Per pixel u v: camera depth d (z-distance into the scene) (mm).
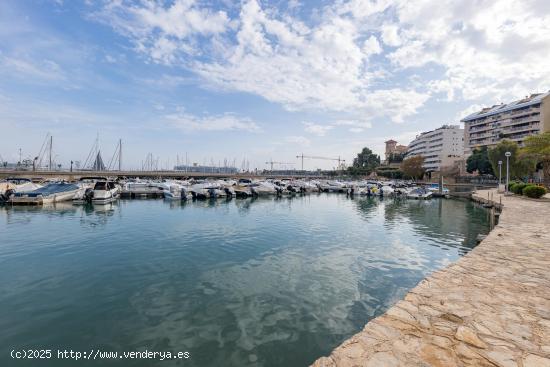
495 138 90812
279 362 5613
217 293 8680
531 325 4543
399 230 18641
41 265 11094
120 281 9578
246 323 6980
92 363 5523
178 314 7395
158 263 11469
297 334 6543
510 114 85812
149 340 6277
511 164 43562
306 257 12453
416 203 36875
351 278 9992
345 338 6422
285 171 147125
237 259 12086
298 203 35906
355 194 48781
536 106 77812
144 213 24703
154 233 16844
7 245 13938
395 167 125125
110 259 11906
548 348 3918
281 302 8117
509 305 5270
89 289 8906
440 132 118625
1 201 28266
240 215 24391
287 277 10047
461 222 21891
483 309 5109
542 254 8828
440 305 5281
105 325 6848
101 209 26750
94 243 14438
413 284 9492
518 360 3658
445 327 4496
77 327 6746
